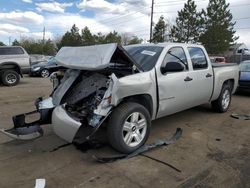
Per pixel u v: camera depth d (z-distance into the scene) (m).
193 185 3.23
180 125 5.51
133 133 4.05
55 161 3.85
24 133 4.18
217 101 6.37
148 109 4.45
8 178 3.39
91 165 3.72
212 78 5.84
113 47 3.83
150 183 3.27
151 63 4.55
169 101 4.72
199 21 42.91
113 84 3.71
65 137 3.93
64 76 4.80
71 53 4.47
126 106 3.93
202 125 5.54
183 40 44.16
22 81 14.52
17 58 12.59
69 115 3.95
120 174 3.48
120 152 3.99
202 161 3.85
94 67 3.83
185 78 5.00
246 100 8.61
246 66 9.88
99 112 3.74
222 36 40.88
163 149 4.25
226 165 3.73
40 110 4.51
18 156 4.02
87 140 3.78
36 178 3.38
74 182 3.29
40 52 62.12
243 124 5.66
